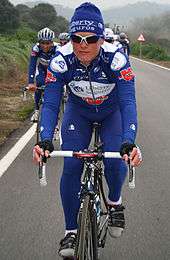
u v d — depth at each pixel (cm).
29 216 408
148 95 1270
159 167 562
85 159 274
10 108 986
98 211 292
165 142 694
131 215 414
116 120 318
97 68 294
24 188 480
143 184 498
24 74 1619
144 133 755
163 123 848
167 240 367
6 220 399
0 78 1385
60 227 386
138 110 998
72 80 302
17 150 625
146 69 2405
